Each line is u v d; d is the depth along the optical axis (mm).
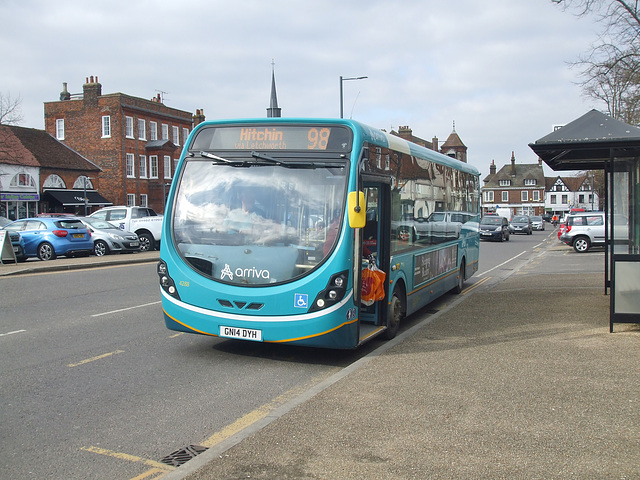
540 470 3885
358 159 7062
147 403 5777
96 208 48469
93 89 52000
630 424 4680
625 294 8133
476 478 3785
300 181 7141
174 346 8195
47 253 21109
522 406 5137
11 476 4145
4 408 5594
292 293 6812
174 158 58344
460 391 5594
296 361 7473
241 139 7504
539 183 127938
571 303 10906
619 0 16000
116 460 4422
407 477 3812
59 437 4879
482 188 132250
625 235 8234
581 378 5953
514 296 12148
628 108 20609
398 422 4789
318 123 7273
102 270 17922
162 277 7480
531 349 7250
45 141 48062
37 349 7934
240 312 6973
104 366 7129
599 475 3801
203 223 7391
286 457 4133
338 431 4602
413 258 9438
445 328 8812
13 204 41688
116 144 51469
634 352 7008
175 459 4449
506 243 38469
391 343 7801
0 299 12125
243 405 5750
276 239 7031
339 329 6801
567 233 28156
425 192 10188
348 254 6840
